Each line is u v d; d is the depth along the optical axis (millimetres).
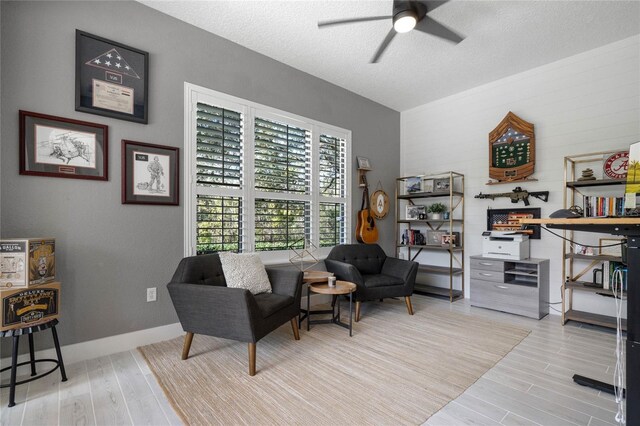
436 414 1675
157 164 2641
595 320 2961
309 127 3789
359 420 1619
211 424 1581
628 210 1799
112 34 2441
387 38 2520
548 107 3574
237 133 3168
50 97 2184
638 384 1362
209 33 2975
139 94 2553
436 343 2629
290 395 1844
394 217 4859
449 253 4438
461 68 3674
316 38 3074
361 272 3805
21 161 2072
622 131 3105
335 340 2695
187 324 2273
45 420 1610
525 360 2311
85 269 2316
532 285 3395
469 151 4254
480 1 2535
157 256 2646
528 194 3664
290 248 3588
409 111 4961
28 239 1859
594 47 3238
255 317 2084
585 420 1626
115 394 1852
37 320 1853
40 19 2154
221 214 3045
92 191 2350
